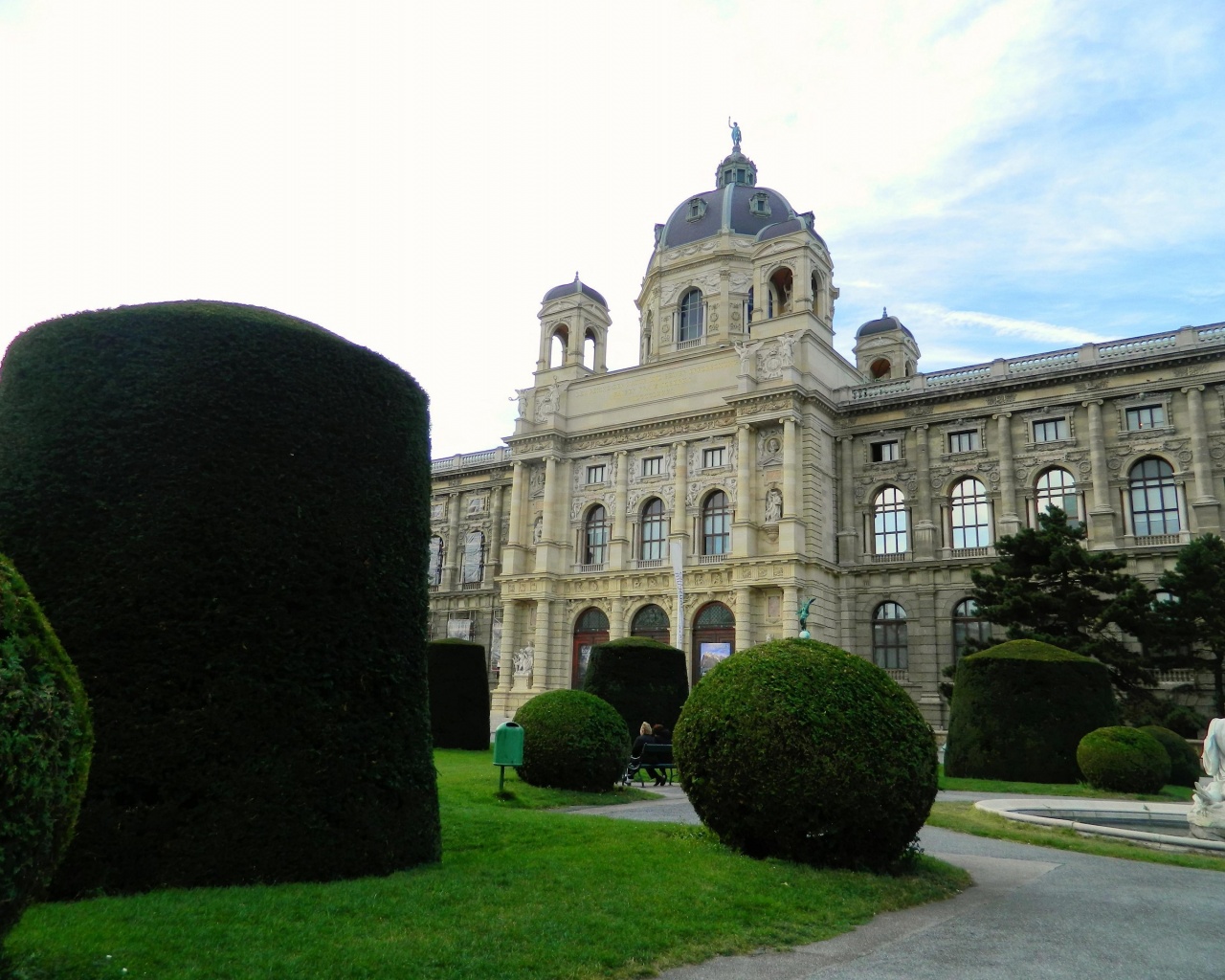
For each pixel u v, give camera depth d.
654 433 69.94
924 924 13.05
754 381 64.94
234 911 10.89
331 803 13.43
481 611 80.50
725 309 77.19
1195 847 19.80
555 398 75.44
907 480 62.97
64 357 14.16
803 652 16.95
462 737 42.59
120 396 13.91
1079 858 18.97
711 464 67.06
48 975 8.45
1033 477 58.66
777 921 12.45
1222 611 42.00
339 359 15.74
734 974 10.48
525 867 14.34
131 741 12.50
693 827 18.95
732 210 80.88
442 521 85.62
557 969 9.90
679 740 17.16
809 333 64.56
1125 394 56.38
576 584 70.81
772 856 15.99
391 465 16.02
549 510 72.88
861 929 12.66
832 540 64.00
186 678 12.95
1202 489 52.72
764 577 60.59
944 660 58.81
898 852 15.77
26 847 7.84
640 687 39.38
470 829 17.83
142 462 13.63
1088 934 12.68
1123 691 44.91
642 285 86.81
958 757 35.16
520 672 71.06
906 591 61.09
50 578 12.99
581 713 27.47
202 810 12.61
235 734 13.02
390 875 13.55
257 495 14.12
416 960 9.66
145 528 13.33
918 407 63.31
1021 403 59.62
